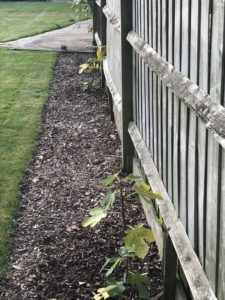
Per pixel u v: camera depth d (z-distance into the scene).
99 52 7.27
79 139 5.83
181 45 2.51
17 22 14.92
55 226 3.96
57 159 5.29
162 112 3.09
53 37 12.38
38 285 3.26
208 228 2.14
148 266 3.32
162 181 3.16
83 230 3.85
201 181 2.22
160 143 3.19
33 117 6.64
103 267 3.04
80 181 4.73
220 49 1.87
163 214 2.88
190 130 2.38
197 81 2.21
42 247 3.68
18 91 7.88
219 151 1.94
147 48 3.45
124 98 4.53
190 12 2.31
